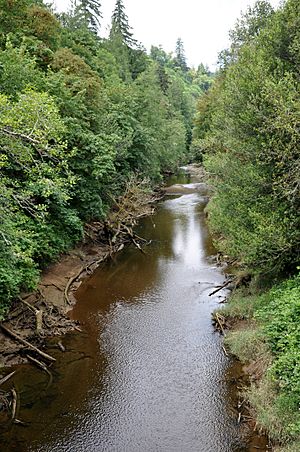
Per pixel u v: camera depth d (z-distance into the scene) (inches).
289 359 337.7
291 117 438.0
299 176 440.8
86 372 444.8
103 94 1042.1
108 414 376.2
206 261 803.4
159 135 1656.0
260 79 521.0
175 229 1066.7
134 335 520.4
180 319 559.5
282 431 315.0
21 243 508.1
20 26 899.4
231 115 597.3
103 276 735.7
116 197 1026.7
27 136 360.2
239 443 330.3
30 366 455.5
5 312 484.7
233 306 550.0
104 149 764.6
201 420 362.3
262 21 690.8
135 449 332.5
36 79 681.0
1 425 362.3
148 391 408.2
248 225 539.8
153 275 737.0
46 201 613.0
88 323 556.1
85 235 826.8
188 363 454.3
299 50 495.5
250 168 532.1
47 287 624.4
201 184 1857.8
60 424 364.2
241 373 426.0
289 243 455.8
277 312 416.5
